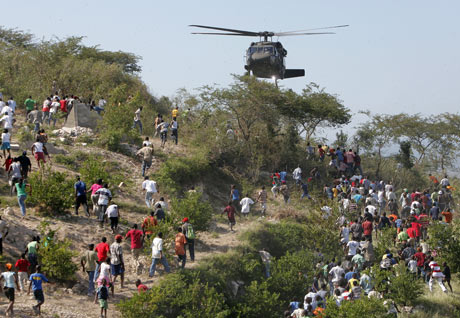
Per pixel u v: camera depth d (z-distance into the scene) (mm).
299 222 45281
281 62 61812
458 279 40719
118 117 51125
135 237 30594
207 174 50812
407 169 66812
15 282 24125
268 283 33375
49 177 34938
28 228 29750
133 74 78938
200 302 28438
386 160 67812
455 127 69688
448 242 40938
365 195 50375
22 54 69562
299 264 34656
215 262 33281
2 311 22062
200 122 58281
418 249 37469
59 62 70500
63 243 28125
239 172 54469
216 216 43812
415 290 34938
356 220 38625
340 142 69938
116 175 43531
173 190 43781
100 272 25344
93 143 47750
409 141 70375
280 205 48812
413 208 45594
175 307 27797
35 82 63969
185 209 37781
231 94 57594
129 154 48406
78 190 34156
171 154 51219
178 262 32000
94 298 26484
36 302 24188
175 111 60562
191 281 30078
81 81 68062
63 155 43906
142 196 42031
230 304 31078
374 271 33094
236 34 60469
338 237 39406
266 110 59062
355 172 57594
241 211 44656
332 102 62594
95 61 84688
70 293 26469
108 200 33844
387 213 51625
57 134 48219
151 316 25297
